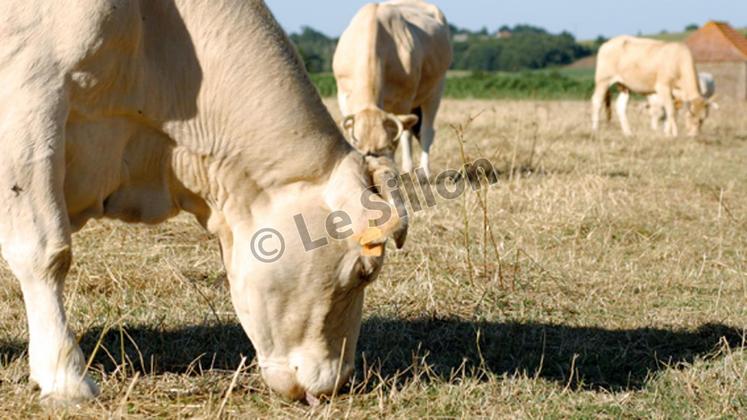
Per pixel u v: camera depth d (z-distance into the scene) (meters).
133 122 3.83
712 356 4.86
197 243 6.78
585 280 6.28
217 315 5.08
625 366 4.74
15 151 3.50
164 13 3.78
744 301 5.93
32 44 3.51
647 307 5.75
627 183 10.25
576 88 41.12
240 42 3.82
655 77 19.66
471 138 14.79
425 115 11.57
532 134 15.73
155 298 5.40
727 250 7.31
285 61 3.87
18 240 3.57
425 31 11.12
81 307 5.17
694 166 12.23
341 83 10.51
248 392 4.07
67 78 3.57
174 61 3.81
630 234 7.69
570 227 7.70
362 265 3.71
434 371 4.41
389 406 3.98
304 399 3.90
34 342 3.68
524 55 98.62
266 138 3.80
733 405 4.15
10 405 3.71
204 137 3.86
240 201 3.88
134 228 7.04
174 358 4.48
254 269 3.75
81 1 3.55
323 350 3.83
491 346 4.89
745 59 39.62
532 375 4.54
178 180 3.97
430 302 5.55
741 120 23.31
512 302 5.73
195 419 3.71
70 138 3.66
